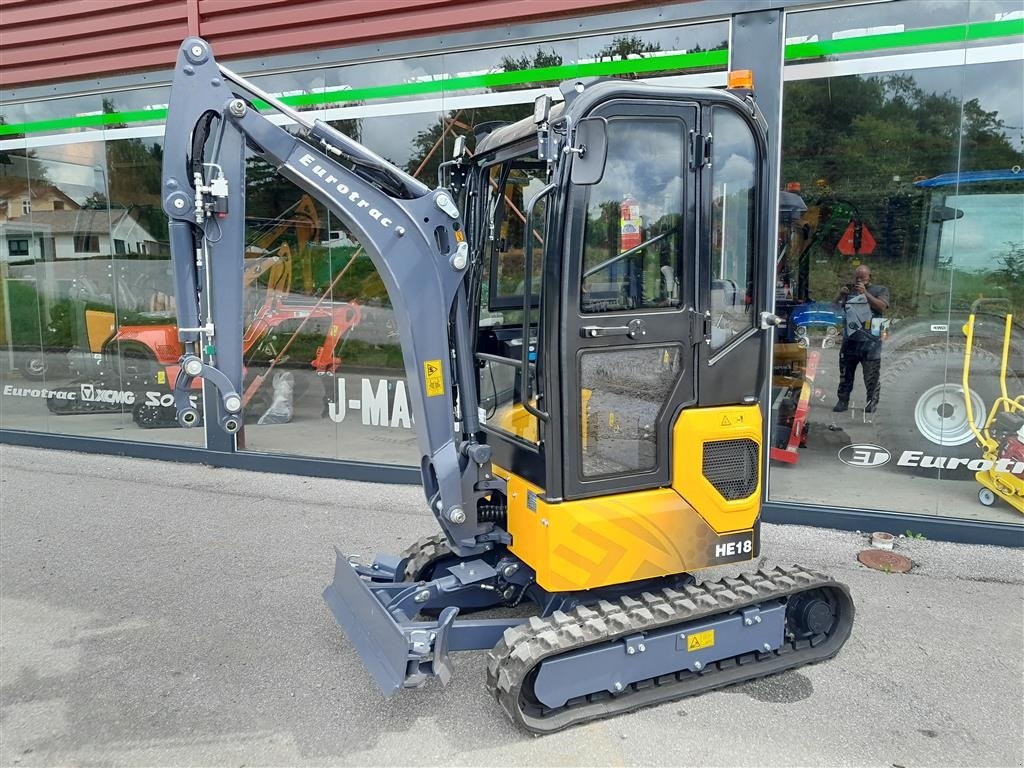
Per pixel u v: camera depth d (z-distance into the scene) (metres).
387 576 3.80
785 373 5.95
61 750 2.95
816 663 3.55
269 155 3.14
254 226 7.05
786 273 5.84
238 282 3.14
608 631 3.01
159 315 7.62
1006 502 5.27
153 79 7.05
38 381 8.12
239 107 3.03
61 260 7.89
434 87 6.20
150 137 7.29
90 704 3.26
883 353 5.78
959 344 5.57
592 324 2.99
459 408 3.50
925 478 5.67
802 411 5.95
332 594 3.73
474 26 5.89
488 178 3.68
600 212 2.98
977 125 5.25
